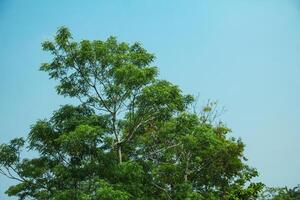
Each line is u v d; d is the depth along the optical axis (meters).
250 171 33.88
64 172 23.02
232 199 31.16
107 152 23.91
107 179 23.08
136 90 24.03
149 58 24.88
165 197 25.75
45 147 24.17
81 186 23.09
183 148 27.62
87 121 23.55
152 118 25.02
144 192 24.88
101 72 24.52
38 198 23.72
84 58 24.09
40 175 24.33
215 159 32.78
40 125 23.80
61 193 22.02
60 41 24.06
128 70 23.41
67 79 24.55
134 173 23.06
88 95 24.77
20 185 24.34
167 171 26.11
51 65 24.31
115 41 25.17
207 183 33.88
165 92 23.62
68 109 24.22
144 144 26.39
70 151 23.06
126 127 25.52
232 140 34.91
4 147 24.25
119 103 24.56
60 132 23.92
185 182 27.25
